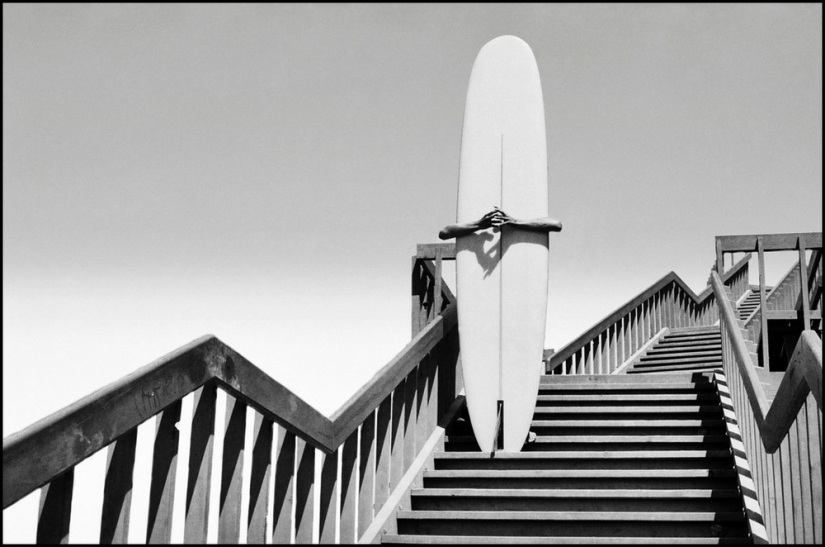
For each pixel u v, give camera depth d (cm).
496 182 621
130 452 279
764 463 441
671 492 484
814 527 323
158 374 281
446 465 563
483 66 649
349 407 428
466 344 600
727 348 641
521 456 554
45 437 237
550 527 470
